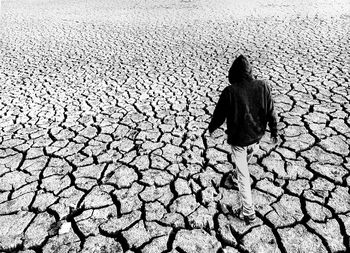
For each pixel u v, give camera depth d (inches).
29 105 239.8
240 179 111.0
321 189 130.6
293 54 315.6
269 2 650.8
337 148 156.6
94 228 120.9
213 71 287.4
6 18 663.8
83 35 476.4
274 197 128.8
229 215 121.8
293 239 108.6
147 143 176.6
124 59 347.9
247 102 101.3
